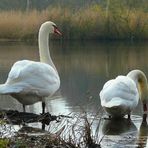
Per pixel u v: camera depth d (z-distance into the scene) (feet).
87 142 26.08
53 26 39.01
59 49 98.17
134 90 34.53
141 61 72.69
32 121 32.42
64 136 26.03
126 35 134.51
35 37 125.80
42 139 25.75
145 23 135.54
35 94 34.04
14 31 126.72
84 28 130.31
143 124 32.94
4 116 32.24
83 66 66.13
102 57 79.71
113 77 54.39
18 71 33.71
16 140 24.44
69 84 48.88
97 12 133.18
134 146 26.89
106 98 34.12
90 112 35.32
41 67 34.27
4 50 92.43
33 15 127.95
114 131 30.50
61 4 165.07
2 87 33.81
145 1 141.69
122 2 138.41
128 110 34.35
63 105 37.96
